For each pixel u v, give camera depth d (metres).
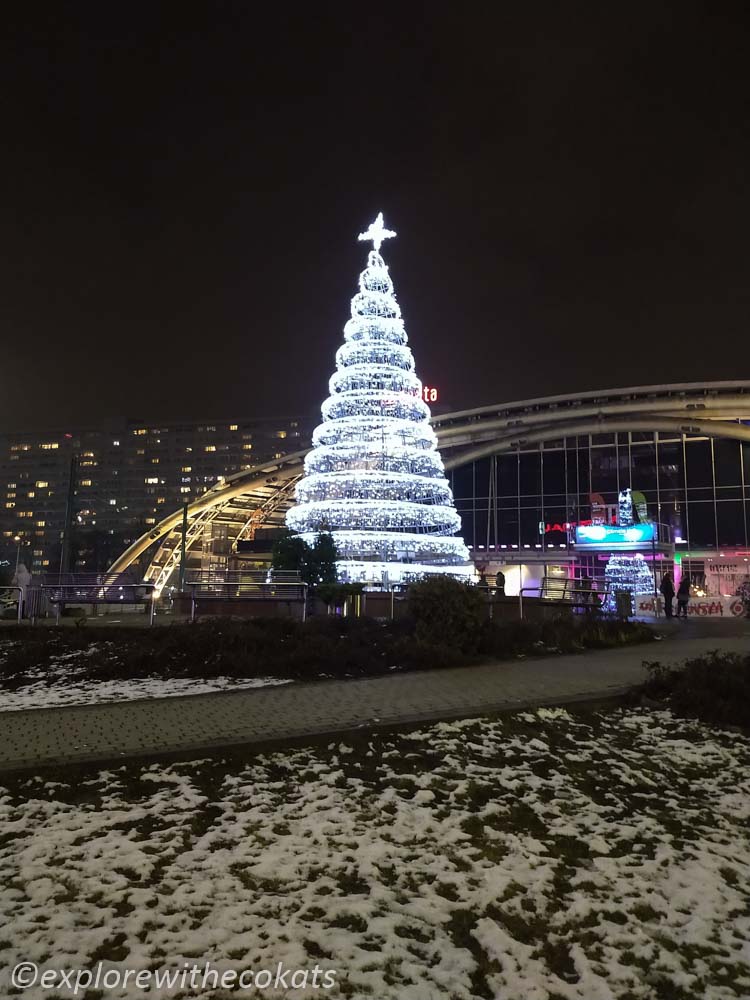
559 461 56.97
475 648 13.39
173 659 12.51
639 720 8.59
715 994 3.38
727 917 4.10
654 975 3.51
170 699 9.29
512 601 19.36
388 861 4.63
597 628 16.55
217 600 22.19
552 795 6.01
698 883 4.50
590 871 4.63
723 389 52.00
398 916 3.93
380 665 12.02
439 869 4.55
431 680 10.91
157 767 6.50
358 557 32.25
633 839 5.19
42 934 3.62
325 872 4.44
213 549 81.19
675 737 7.92
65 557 45.84
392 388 35.31
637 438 55.00
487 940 3.72
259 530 76.94
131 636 14.59
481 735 7.72
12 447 193.62
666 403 53.28
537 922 3.97
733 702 8.64
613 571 49.31
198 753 6.78
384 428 34.16
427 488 34.38
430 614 13.55
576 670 11.99
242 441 180.50
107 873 4.34
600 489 55.19
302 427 178.25
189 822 5.21
